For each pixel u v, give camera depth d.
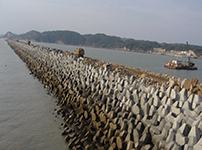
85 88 14.20
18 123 11.61
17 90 18.47
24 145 9.44
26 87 19.75
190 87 11.77
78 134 9.88
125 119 8.43
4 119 12.06
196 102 7.88
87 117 10.92
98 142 8.51
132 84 11.59
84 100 12.20
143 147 6.82
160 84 16.52
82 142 9.20
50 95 17.41
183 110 7.83
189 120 6.88
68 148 9.26
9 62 37.75
